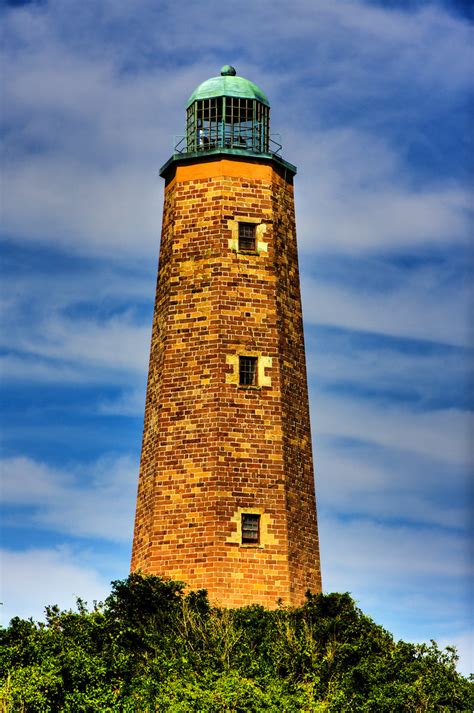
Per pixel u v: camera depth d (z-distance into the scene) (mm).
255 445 56156
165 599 51188
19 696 42125
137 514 57844
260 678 45406
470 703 48156
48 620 48781
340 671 48062
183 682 44281
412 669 48781
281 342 58000
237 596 54188
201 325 57469
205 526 54875
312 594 54719
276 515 55562
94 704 43125
